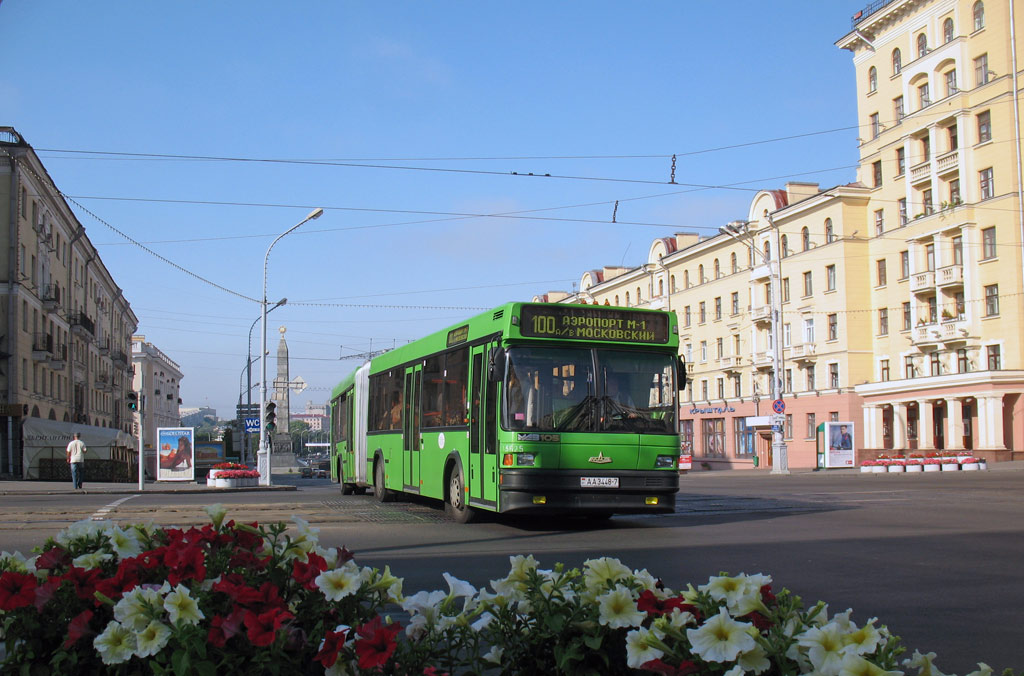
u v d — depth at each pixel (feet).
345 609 12.26
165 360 372.17
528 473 42.47
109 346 245.24
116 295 255.70
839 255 183.01
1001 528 44.42
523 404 43.14
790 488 88.22
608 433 43.62
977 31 155.84
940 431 166.91
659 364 45.52
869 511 55.31
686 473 173.58
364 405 73.41
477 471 46.24
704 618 10.74
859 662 9.08
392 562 34.01
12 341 143.33
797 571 31.07
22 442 144.46
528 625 11.71
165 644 11.44
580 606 11.50
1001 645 20.30
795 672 9.70
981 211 154.81
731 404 220.84
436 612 12.12
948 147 162.30
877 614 23.79
